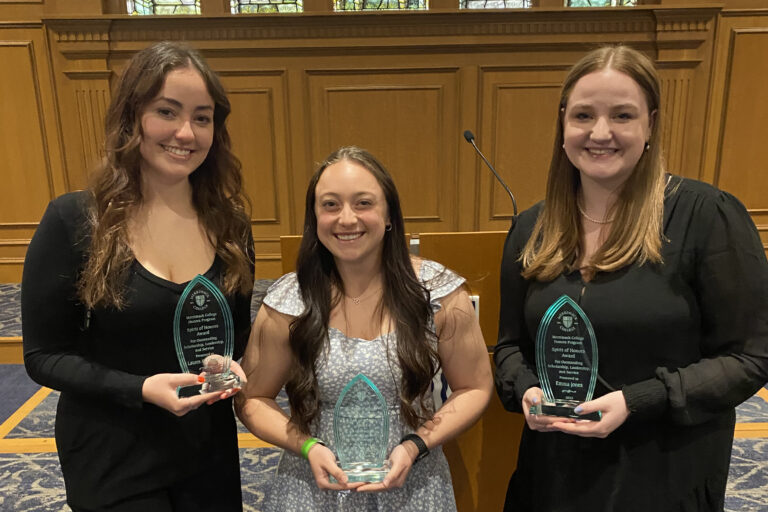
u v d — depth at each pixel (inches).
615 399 42.5
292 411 49.4
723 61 171.3
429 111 178.5
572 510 46.9
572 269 46.9
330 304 50.3
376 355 48.6
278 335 51.1
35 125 176.6
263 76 175.6
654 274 44.0
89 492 48.9
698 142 177.5
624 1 178.7
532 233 50.5
